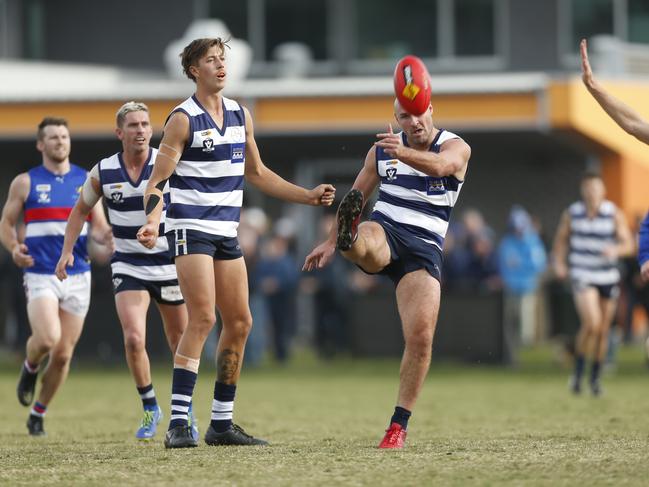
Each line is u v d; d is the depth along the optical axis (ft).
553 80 261.24
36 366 113.39
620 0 322.34
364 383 193.26
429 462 80.53
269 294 239.09
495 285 233.55
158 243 105.29
